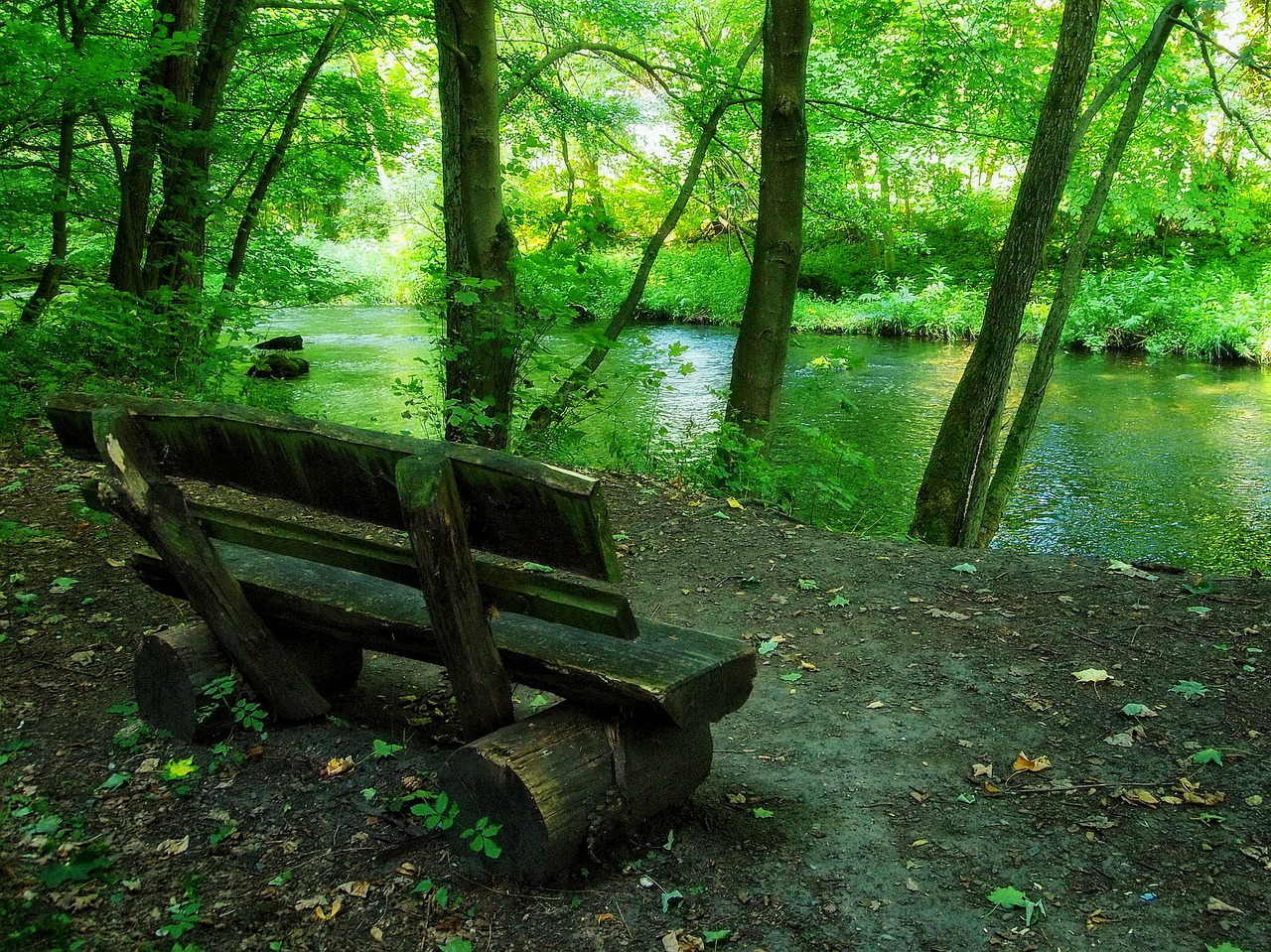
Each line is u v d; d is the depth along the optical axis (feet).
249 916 7.59
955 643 13.62
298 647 10.61
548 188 42.45
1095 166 34.58
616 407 25.86
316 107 43.83
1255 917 7.73
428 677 12.11
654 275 87.30
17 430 22.79
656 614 15.14
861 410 47.78
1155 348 62.08
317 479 8.65
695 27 39.96
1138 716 11.28
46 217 31.86
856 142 34.27
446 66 23.45
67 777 9.47
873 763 10.39
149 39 27.53
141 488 9.23
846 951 7.39
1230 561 28.60
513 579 8.11
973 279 80.89
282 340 62.75
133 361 27.20
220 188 41.06
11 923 7.34
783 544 18.60
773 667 13.10
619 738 8.16
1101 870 8.42
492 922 7.60
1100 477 37.35
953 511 26.55
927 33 30.96
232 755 9.77
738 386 27.07
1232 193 44.88
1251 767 10.03
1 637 12.71
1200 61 39.27
